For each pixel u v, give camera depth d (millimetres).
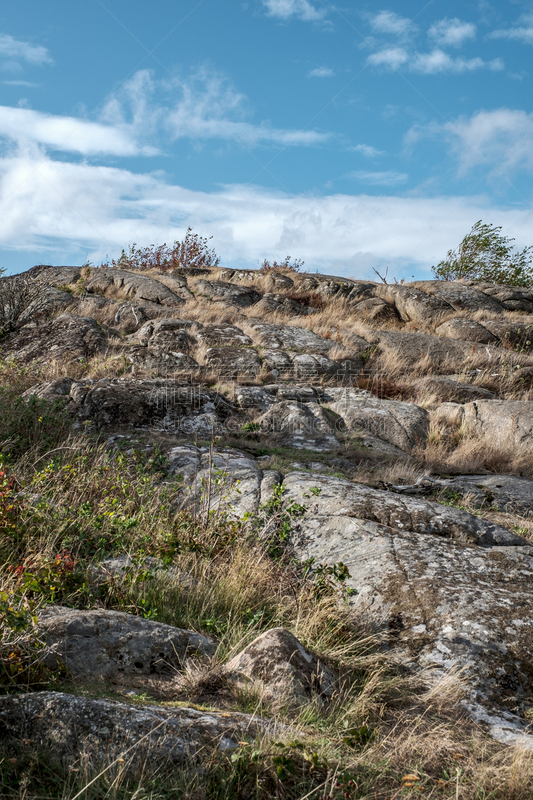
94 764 2299
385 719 3223
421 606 4180
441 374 14055
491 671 3629
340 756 2643
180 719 2535
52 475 5840
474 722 3279
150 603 4004
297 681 3146
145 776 2271
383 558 4746
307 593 4543
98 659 3129
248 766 2361
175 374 11773
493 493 7461
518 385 13312
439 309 18531
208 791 2285
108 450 7348
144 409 9133
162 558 4668
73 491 5660
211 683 3158
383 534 5082
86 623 3291
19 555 4246
